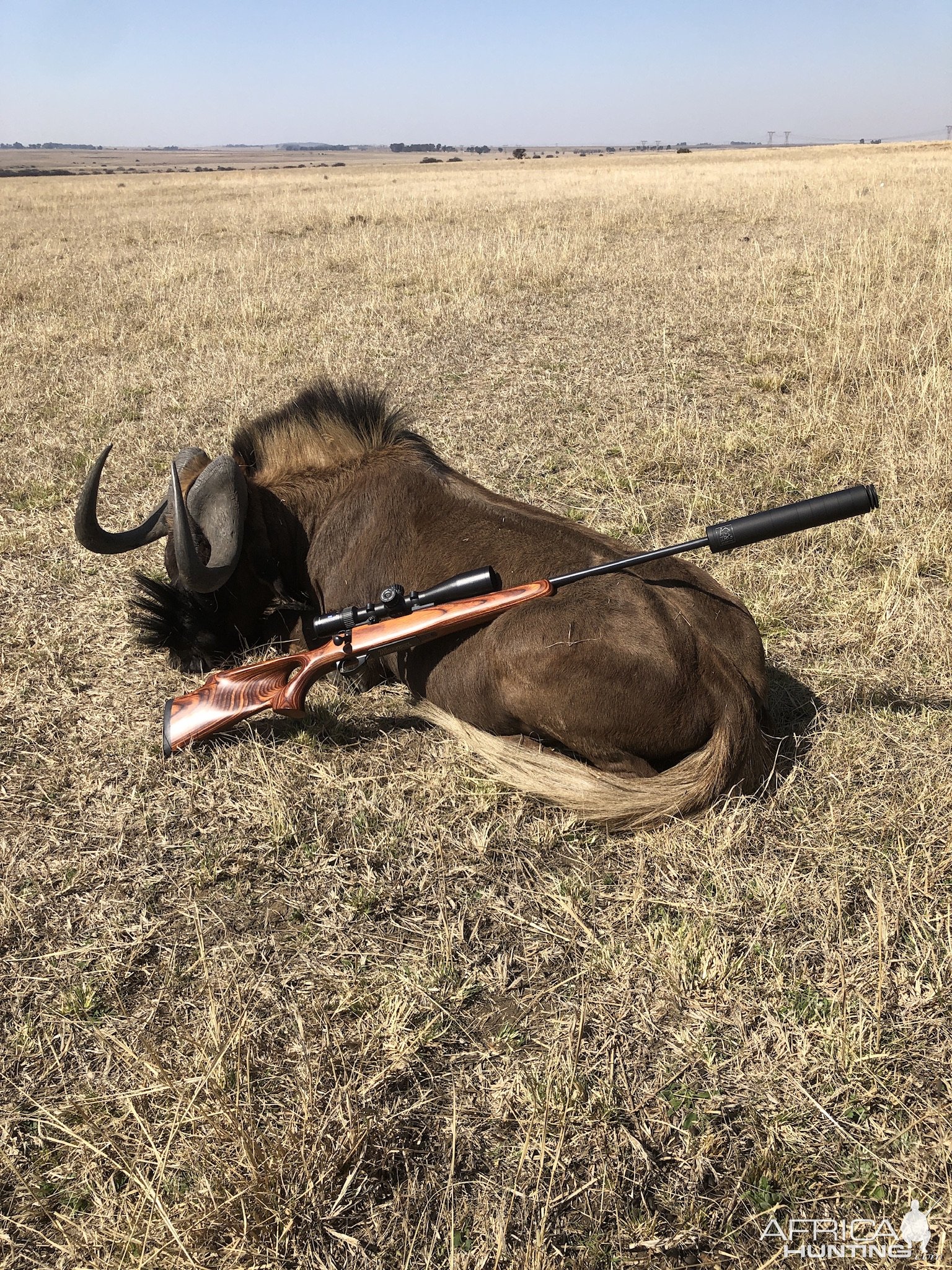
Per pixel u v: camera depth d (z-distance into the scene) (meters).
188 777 1.73
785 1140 1.15
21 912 1.47
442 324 4.62
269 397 3.62
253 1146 1.13
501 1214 1.08
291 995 1.35
